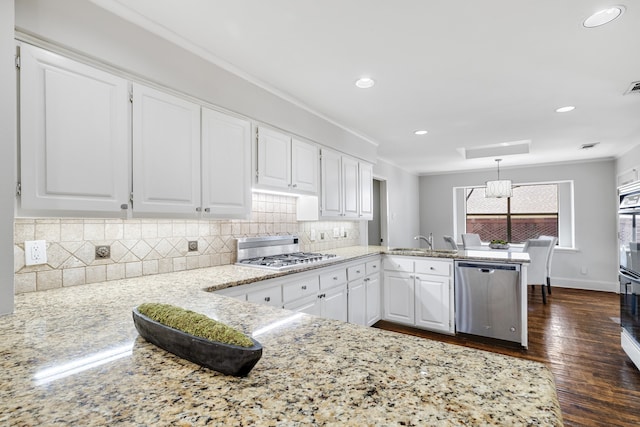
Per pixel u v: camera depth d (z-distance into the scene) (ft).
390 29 5.84
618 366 8.34
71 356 2.60
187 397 1.96
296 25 5.73
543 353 9.18
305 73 7.57
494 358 2.51
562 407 6.62
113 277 5.95
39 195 4.29
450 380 2.15
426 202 23.17
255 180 7.85
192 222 7.38
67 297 4.68
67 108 4.59
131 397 1.97
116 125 5.15
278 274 6.91
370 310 10.91
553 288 17.81
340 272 9.32
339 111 10.13
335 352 2.64
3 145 3.77
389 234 18.35
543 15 5.40
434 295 10.52
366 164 13.26
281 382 2.13
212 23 5.66
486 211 22.52
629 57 6.77
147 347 2.78
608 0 4.99
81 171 4.72
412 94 8.78
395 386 2.07
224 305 4.23
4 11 3.81
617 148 15.08
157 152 5.72
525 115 10.47
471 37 6.08
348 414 1.76
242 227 8.66
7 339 3.00
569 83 8.05
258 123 7.98
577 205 17.97
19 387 2.10
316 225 11.87
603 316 12.66
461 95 8.86
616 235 16.92
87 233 5.61
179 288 5.33
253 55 6.75
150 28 5.61
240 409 1.82
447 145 14.65
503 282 9.49
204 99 6.58
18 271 4.84
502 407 1.82
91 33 4.85
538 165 19.21
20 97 4.15
